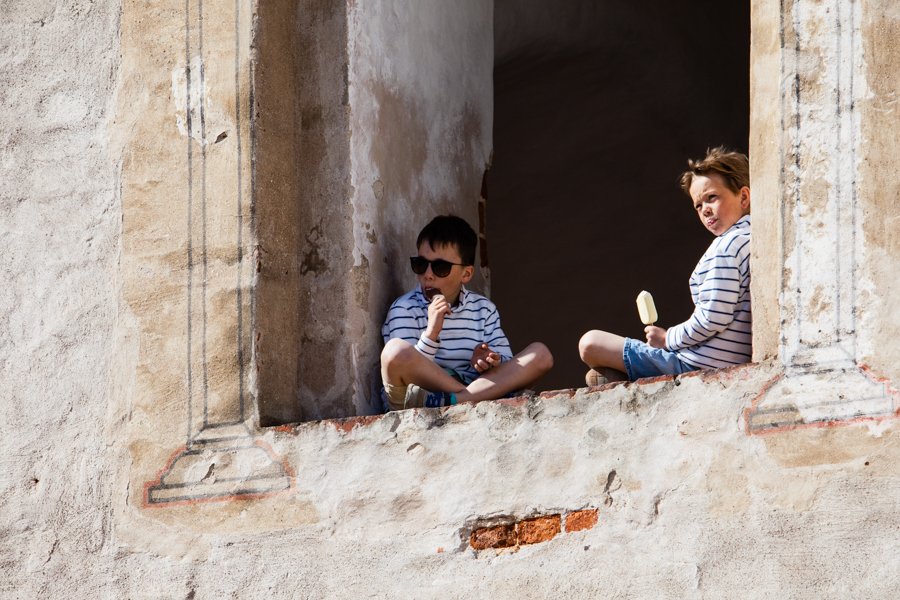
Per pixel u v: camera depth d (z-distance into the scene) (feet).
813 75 31.71
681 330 33.88
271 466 34.94
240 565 34.65
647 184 68.49
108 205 38.37
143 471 36.19
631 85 63.98
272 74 37.65
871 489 29.50
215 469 35.45
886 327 30.14
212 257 36.73
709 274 33.63
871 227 30.66
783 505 30.17
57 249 38.65
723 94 67.26
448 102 43.06
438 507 33.22
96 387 37.29
